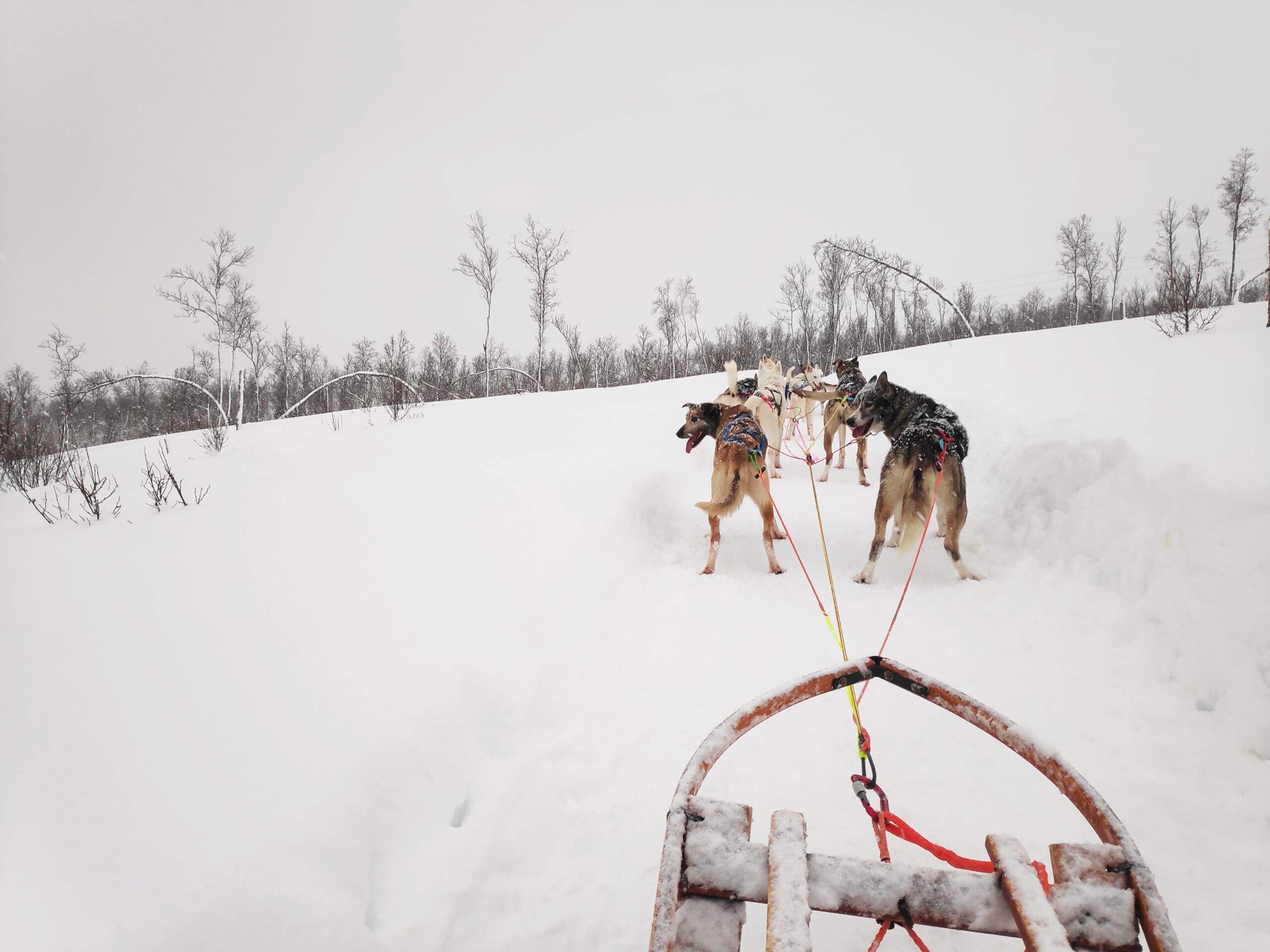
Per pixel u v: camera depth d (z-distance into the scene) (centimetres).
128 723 298
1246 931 225
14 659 358
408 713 306
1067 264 4597
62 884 213
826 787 311
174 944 196
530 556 506
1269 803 274
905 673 238
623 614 493
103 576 479
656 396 1568
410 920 225
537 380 3139
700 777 198
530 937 235
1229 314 1313
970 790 304
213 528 586
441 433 1218
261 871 221
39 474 1004
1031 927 146
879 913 167
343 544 530
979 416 872
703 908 172
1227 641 342
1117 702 352
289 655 359
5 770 267
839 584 568
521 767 305
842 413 918
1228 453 454
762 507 602
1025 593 490
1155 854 260
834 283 3844
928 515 527
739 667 429
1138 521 457
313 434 1470
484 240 2878
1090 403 693
